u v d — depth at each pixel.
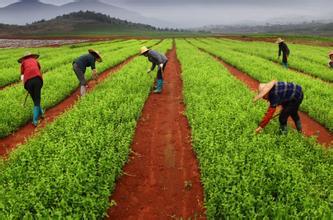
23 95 15.11
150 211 7.06
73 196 6.29
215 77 17.70
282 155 8.12
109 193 6.95
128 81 16.91
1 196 6.38
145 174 8.48
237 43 61.41
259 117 10.95
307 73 23.05
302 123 12.11
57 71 22.48
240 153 8.07
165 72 23.86
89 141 8.53
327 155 8.62
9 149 10.12
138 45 51.28
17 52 43.09
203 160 8.38
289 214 6.08
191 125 10.93
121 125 10.29
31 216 5.80
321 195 6.71
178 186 7.94
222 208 6.48
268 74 20.20
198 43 61.00
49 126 10.41
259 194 6.61
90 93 14.52
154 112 13.57
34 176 6.96
